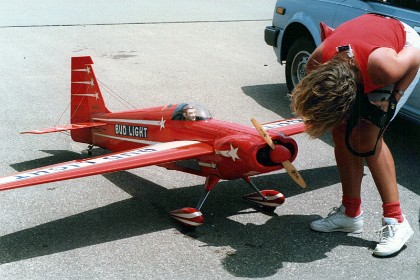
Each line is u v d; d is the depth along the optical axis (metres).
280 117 6.48
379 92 3.54
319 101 3.16
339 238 3.94
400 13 5.16
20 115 6.36
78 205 4.37
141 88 7.46
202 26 11.55
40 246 3.75
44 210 4.27
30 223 4.06
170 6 13.80
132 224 4.09
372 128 3.56
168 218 4.19
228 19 12.32
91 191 4.62
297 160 5.34
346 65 3.27
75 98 5.29
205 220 4.18
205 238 3.91
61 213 4.23
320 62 3.61
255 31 11.28
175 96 7.17
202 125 4.25
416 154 5.44
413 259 3.67
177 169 4.46
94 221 4.12
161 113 4.55
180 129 4.38
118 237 3.89
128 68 8.41
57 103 6.81
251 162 3.80
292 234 3.98
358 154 3.53
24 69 8.24
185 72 8.31
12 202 4.38
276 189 4.74
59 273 3.44
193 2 14.54
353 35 3.48
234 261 3.62
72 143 5.63
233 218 4.21
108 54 9.21
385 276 3.47
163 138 4.53
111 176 4.93
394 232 3.71
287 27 6.86
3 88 7.34
